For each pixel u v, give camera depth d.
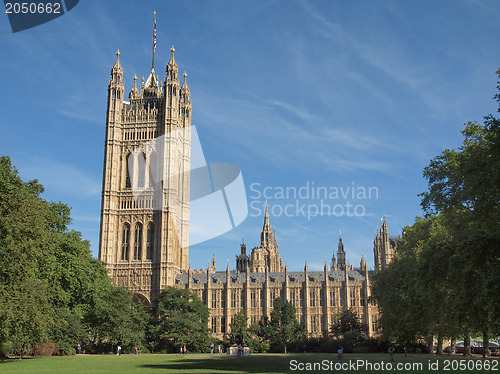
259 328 130.12
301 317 165.00
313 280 169.25
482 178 46.06
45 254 66.69
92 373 45.44
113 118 169.75
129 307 117.56
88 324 106.75
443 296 58.81
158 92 179.88
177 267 169.50
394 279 79.81
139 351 114.38
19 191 62.78
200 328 123.94
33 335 63.00
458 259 45.16
